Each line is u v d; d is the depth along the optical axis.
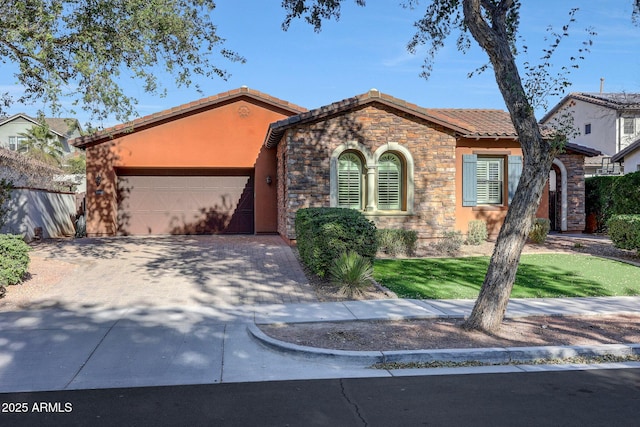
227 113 18.78
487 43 7.47
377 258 13.55
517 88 7.21
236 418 4.53
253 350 6.56
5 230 16.06
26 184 21.45
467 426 4.39
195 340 6.90
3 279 9.50
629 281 11.05
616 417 4.58
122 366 5.93
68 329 7.31
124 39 11.65
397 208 15.73
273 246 15.17
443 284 10.58
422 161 15.48
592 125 33.97
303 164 14.78
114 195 18.39
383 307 8.65
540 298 9.57
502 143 17.88
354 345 6.52
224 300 9.14
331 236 10.05
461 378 5.66
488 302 7.34
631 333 7.28
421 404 4.88
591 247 15.83
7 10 10.65
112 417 4.55
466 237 16.47
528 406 4.84
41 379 5.51
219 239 17.25
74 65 11.54
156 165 18.48
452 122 15.31
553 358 6.41
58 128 42.41
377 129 15.23
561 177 19.69
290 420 4.49
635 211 18.28
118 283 10.38
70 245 15.59
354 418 4.54
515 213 7.31
